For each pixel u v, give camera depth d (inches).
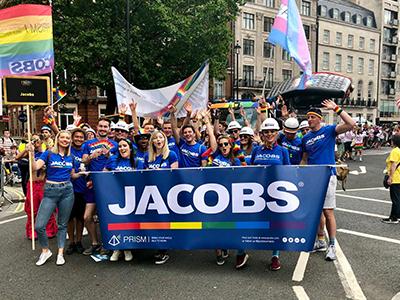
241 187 173.2
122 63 639.1
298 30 259.4
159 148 193.5
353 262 189.3
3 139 498.9
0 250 216.8
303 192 168.2
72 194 195.8
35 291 160.4
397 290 156.4
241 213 173.9
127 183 183.5
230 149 193.9
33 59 234.7
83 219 210.5
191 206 178.1
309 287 159.9
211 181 175.6
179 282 167.0
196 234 178.7
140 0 659.4
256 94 1708.9
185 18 671.8
